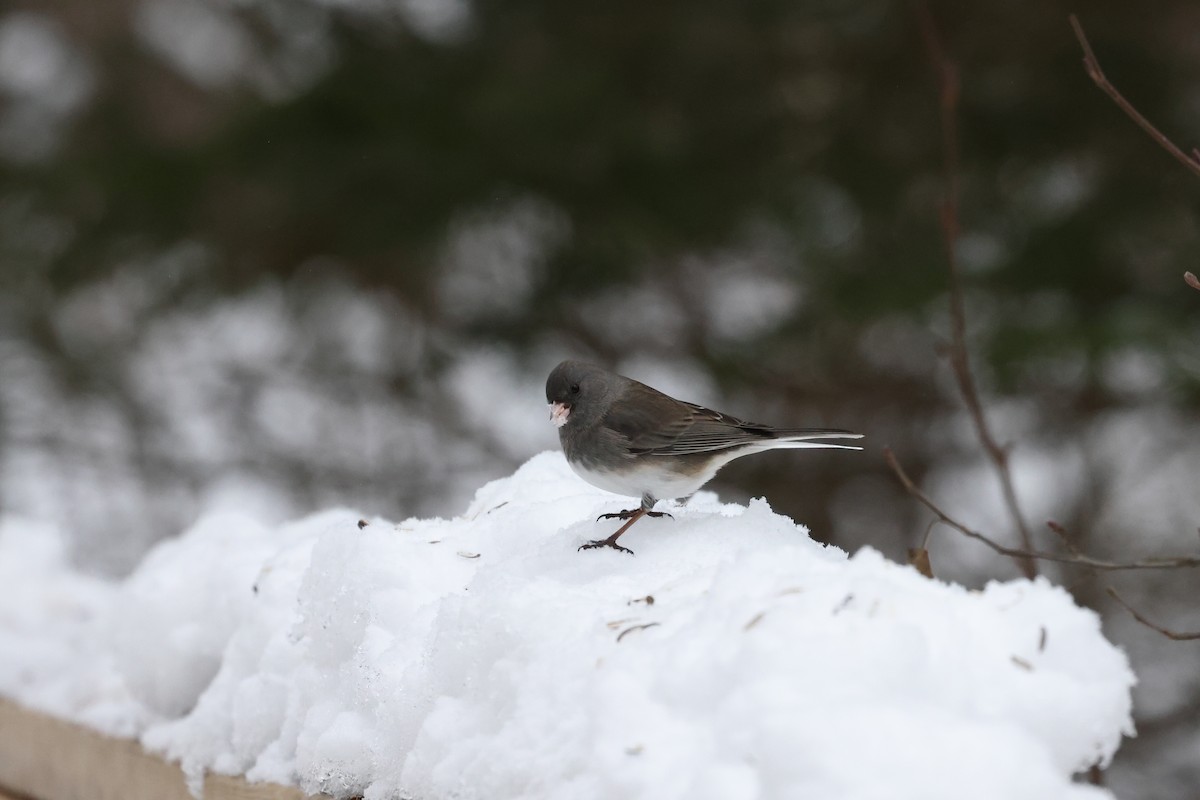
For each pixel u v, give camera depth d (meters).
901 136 12.83
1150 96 12.44
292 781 4.05
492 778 3.10
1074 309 11.86
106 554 17.48
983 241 12.56
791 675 2.65
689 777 2.66
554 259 13.73
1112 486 14.13
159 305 15.53
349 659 4.00
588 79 12.77
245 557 4.90
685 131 13.05
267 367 17.41
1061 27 12.45
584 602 3.40
